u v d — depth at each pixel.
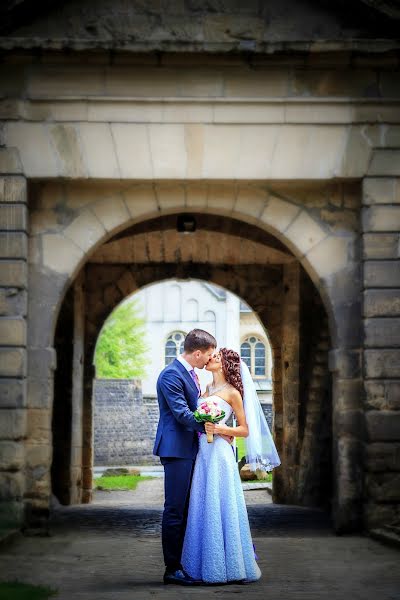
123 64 13.80
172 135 13.88
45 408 13.86
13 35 13.85
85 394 24.27
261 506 21.50
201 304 76.94
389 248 13.95
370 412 13.74
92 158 13.83
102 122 13.84
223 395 9.39
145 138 13.85
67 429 21.64
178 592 8.62
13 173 13.75
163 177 13.85
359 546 12.24
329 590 8.85
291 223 14.35
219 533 9.11
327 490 20.80
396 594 8.66
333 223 14.35
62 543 12.70
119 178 13.84
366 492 13.68
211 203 14.34
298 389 22.56
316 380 21.12
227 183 14.16
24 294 13.74
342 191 14.38
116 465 49.34
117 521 16.61
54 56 13.63
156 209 14.30
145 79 13.86
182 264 24.41
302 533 14.68
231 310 76.44
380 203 13.97
